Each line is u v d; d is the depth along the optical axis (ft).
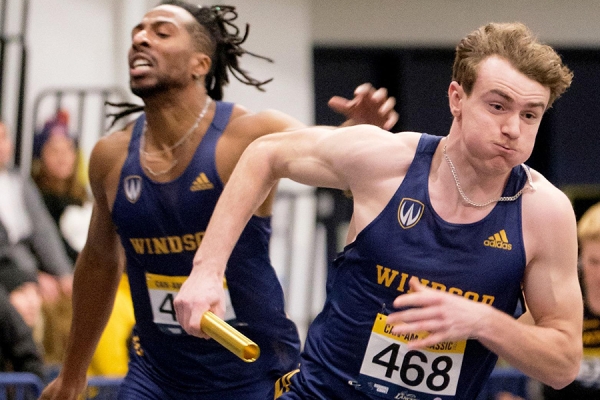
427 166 17.10
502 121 15.67
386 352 17.20
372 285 17.19
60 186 45.50
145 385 23.94
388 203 17.07
